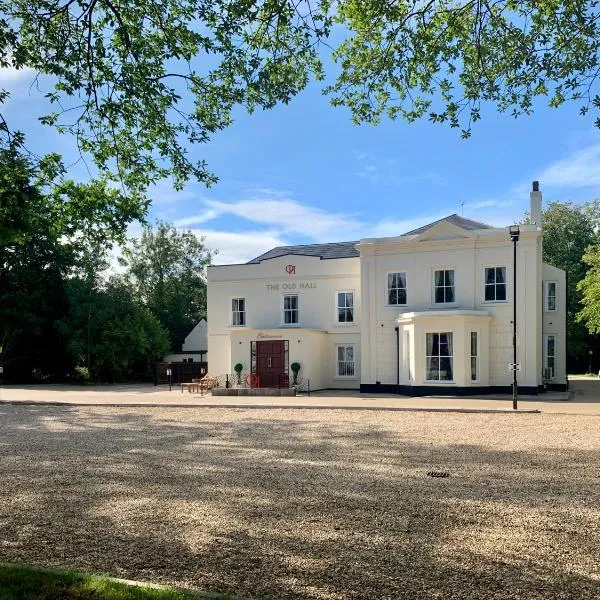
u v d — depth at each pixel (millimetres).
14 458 12055
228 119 8789
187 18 8102
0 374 43281
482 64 8406
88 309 41438
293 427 16781
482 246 27594
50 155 7961
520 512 7844
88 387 38156
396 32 8445
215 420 18766
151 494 8906
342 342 32250
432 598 5219
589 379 48969
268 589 5426
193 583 5578
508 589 5406
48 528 7246
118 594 4953
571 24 7727
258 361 32062
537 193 30766
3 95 7148
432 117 8891
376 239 29453
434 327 26734
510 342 26891
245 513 7836
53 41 7938
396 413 20203
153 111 8430
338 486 9352
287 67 8383
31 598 4887
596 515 7699
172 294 59781
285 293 33406
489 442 13789
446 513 7797
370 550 6406
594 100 7750
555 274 32656
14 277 42562
